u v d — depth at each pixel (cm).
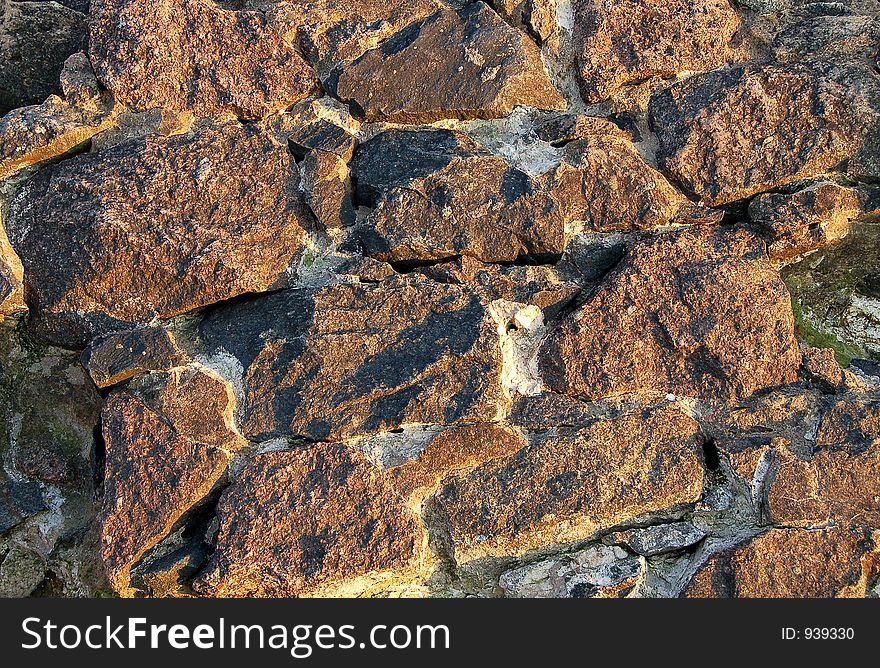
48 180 162
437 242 162
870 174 165
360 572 150
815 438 156
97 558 156
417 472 154
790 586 152
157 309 159
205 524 153
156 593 151
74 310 160
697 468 156
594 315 160
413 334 158
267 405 155
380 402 155
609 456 156
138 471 152
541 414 158
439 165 163
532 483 155
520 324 162
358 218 165
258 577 150
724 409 158
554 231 162
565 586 154
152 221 159
